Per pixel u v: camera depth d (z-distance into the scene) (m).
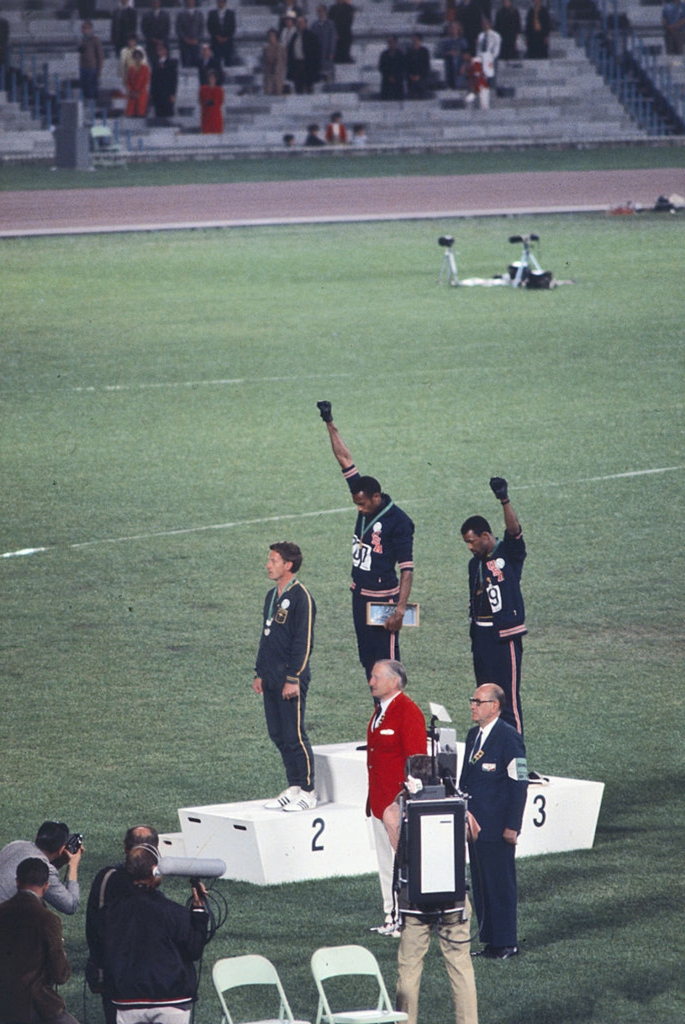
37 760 53.59
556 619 66.75
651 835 47.81
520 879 44.91
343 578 71.56
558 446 91.31
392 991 39.09
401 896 36.47
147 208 176.75
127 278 142.75
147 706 58.50
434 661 62.78
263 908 43.06
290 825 44.88
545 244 155.62
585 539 76.06
